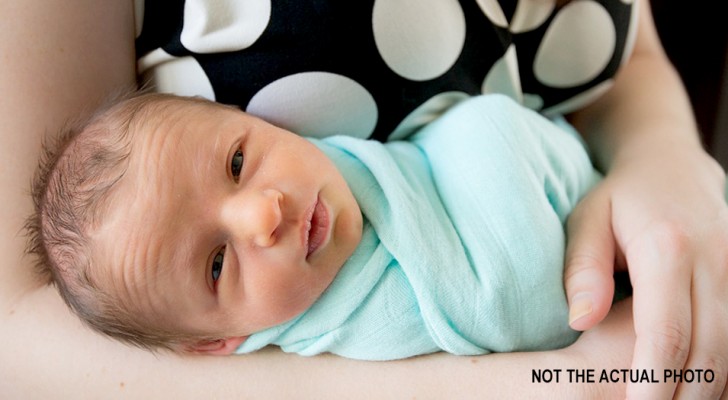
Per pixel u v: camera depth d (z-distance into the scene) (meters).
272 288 0.64
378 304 0.67
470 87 0.76
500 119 0.71
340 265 0.67
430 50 0.70
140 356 0.68
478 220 0.67
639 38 0.94
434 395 0.63
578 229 0.68
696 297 0.58
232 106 0.72
